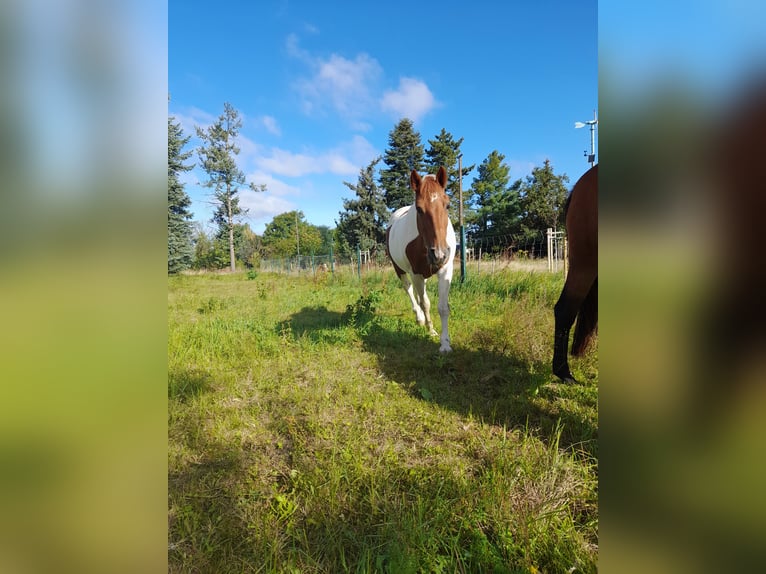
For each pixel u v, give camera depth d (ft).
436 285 23.63
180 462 6.55
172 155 57.82
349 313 15.78
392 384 9.48
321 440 7.05
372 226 96.02
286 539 4.85
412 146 99.71
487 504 5.01
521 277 21.98
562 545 4.40
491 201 105.09
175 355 12.00
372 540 4.76
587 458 6.16
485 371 10.15
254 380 10.19
